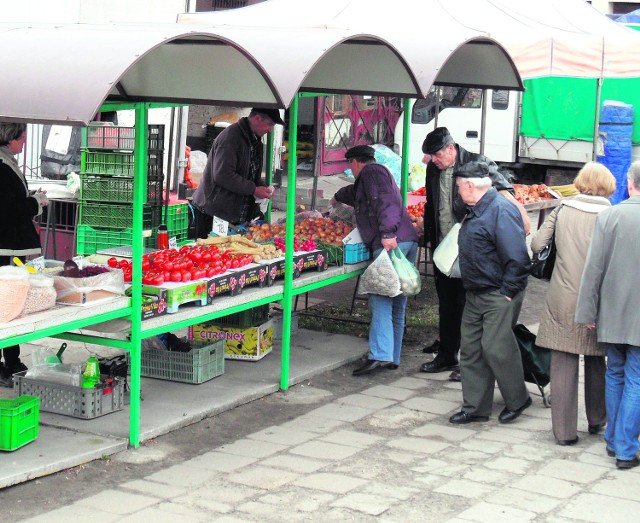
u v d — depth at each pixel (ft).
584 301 17.98
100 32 16.93
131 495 16.56
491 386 21.03
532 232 41.34
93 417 19.62
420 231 27.66
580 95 50.78
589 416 20.29
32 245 21.36
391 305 24.34
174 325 19.19
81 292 17.34
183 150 36.58
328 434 20.04
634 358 17.99
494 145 53.67
